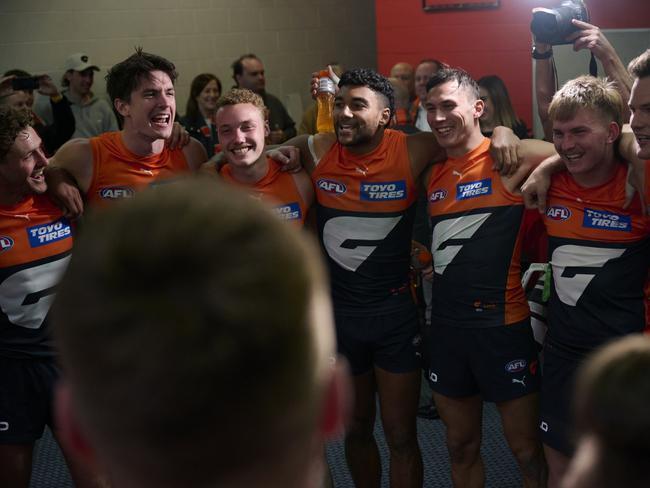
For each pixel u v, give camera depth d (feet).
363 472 9.84
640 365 2.01
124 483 1.78
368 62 23.73
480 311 8.57
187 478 1.72
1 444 8.70
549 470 8.55
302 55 22.30
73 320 1.66
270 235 1.70
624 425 1.91
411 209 9.26
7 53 18.24
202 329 1.63
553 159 8.27
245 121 8.89
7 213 8.58
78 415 1.76
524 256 9.84
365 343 9.27
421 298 11.43
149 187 1.87
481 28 18.67
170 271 1.64
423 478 10.52
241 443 1.70
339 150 9.30
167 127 9.34
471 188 8.64
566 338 8.17
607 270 7.95
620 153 7.84
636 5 16.63
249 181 9.26
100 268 1.65
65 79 17.97
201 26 20.54
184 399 1.63
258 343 1.65
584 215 8.07
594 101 7.64
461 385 8.86
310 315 1.71
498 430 11.93
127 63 9.20
